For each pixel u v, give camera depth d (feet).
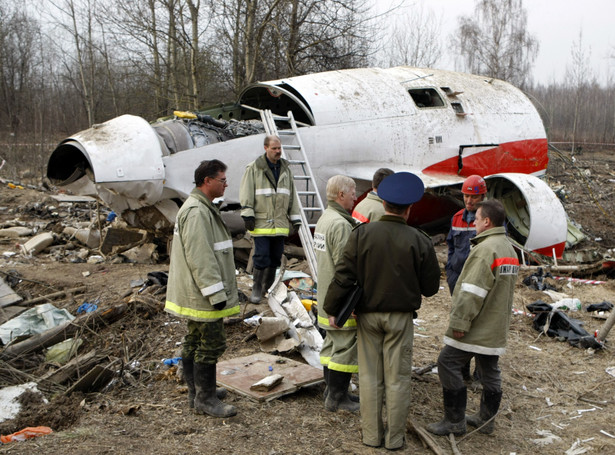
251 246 25.85
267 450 11.05
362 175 27.30
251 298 20.03
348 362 12.39
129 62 57.72
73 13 71.77
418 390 14.56
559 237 29.17
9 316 19.40
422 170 30.04
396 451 11.26
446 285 25.64
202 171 11.81
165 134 24.31
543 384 15.52
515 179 29.53
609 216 45.57
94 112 80.23
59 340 16.69
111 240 29.55
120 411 12.57
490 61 109.40
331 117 27.12
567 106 139.13
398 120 29.32
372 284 10.73
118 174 21.74
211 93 57.41
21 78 110.52
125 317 18.43
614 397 14.70
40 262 28.14
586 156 92.27
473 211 14.99
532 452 11.76
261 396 13.14
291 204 19.93
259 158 19.40
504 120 34.01
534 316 20.51
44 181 55.11
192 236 11.27
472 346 11.60
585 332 18.56
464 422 12.23
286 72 53.57
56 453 10.50
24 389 13.71
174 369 14.85
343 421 12.44
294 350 16.57
